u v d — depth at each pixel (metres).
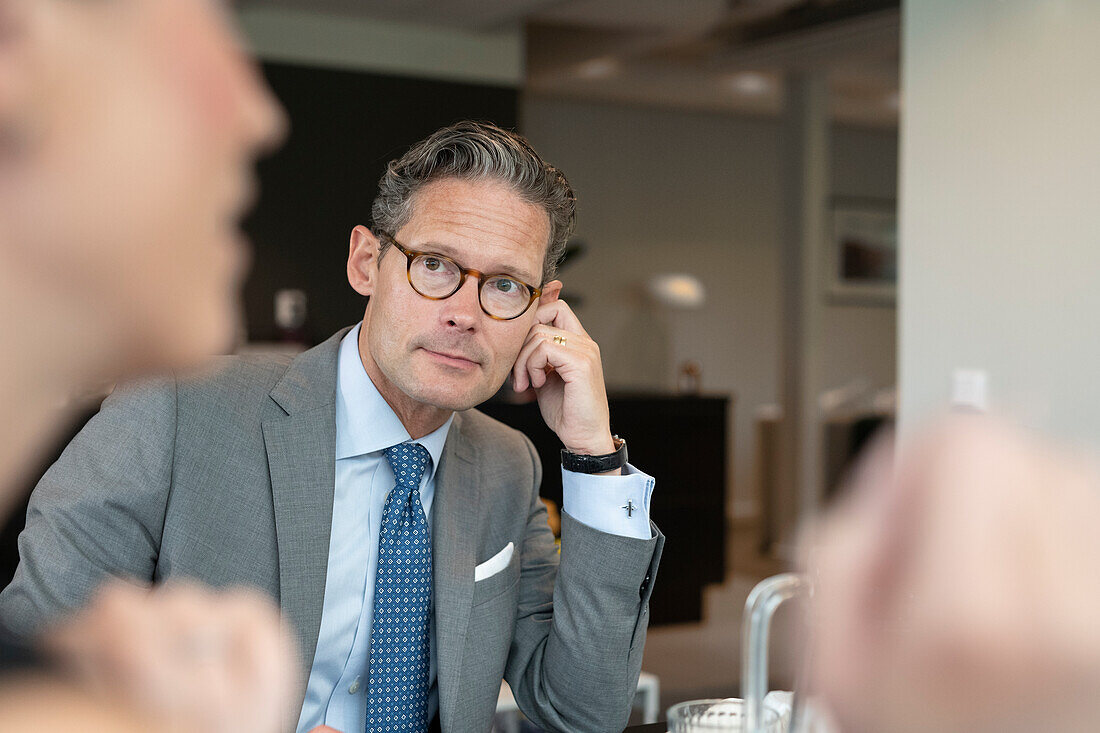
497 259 1.18
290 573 1.19
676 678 4.24
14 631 0.24
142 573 1.17
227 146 0.17
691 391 6.74
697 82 7.96
